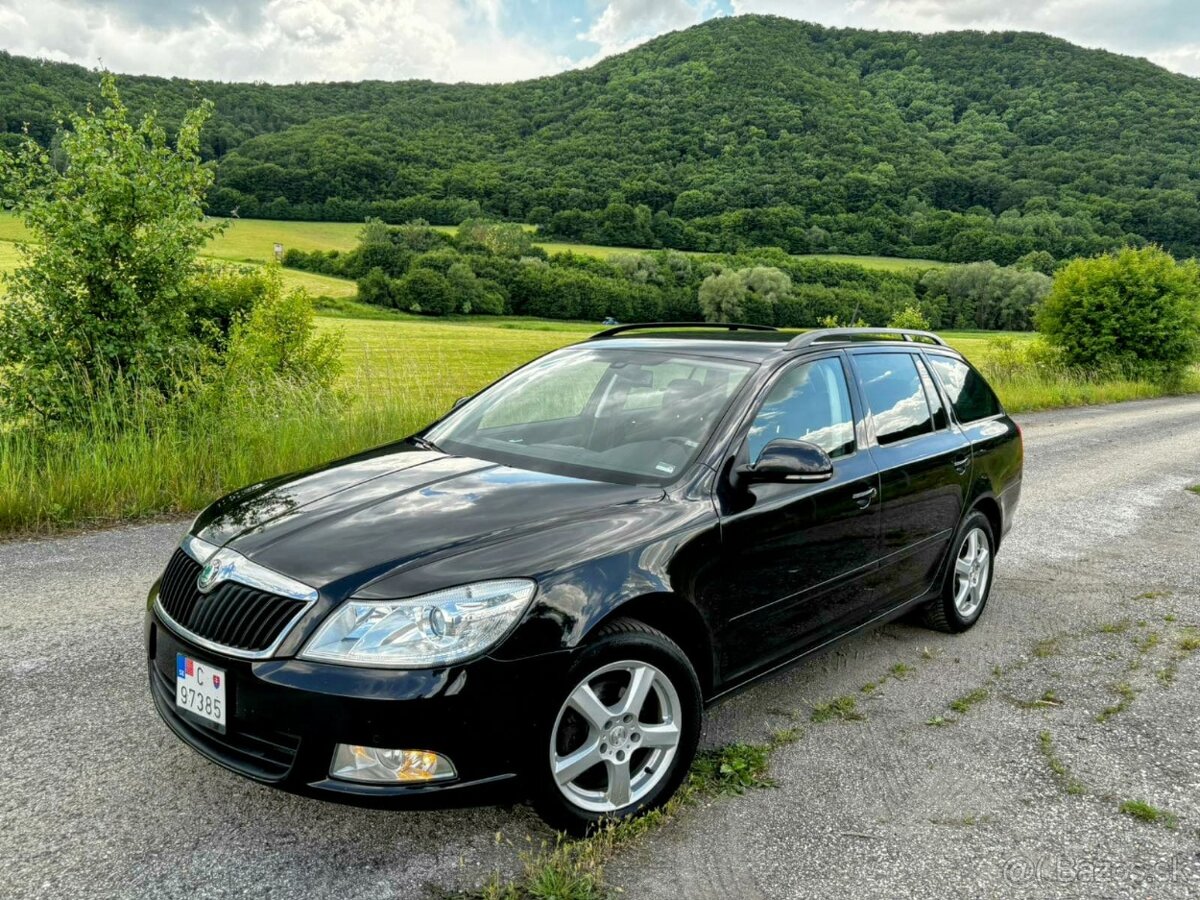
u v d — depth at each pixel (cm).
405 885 246
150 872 248
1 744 318
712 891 249
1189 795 314
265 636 246
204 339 1096
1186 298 2541
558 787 258
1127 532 750
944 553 454
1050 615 521
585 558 266
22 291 872
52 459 748
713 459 323
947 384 493
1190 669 437
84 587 504
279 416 905
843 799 304
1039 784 320
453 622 240
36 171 886
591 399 383
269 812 281
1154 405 2155
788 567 336
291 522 287
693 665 308
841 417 389
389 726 232
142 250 902
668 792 286
